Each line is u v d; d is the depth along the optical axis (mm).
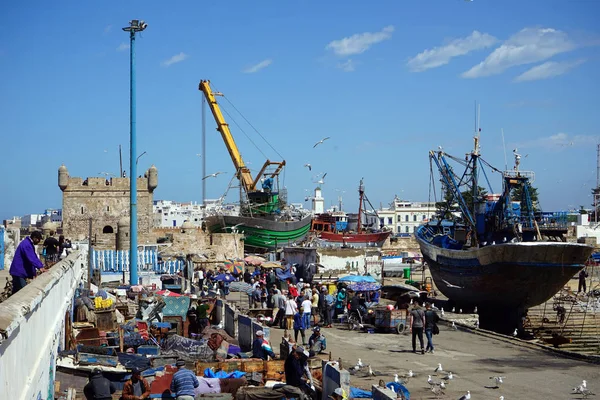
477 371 25125
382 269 59812
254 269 59875
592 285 56562
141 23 38438
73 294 26000
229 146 96188
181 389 16250
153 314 27922
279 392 17672
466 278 42719
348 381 17000
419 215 159625
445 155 50094
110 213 84938
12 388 8359
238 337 26641
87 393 15570
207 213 102875
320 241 91750
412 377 23594
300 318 27859
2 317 7836
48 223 51938
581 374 24844
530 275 38906
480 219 48500
